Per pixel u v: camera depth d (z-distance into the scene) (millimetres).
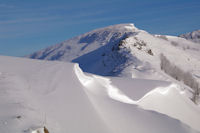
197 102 32594
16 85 10195
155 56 84375
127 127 11398
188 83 62469
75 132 8164
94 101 12445
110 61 83938
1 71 12289
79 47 187625
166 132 12656
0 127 6570
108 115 11703
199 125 22750
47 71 13891
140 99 18578
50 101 9555
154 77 54188
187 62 93062
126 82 22266
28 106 8266
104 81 19875
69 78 13484
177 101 23906
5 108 7746
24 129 6695
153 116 14586
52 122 7879
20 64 15141
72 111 9539
